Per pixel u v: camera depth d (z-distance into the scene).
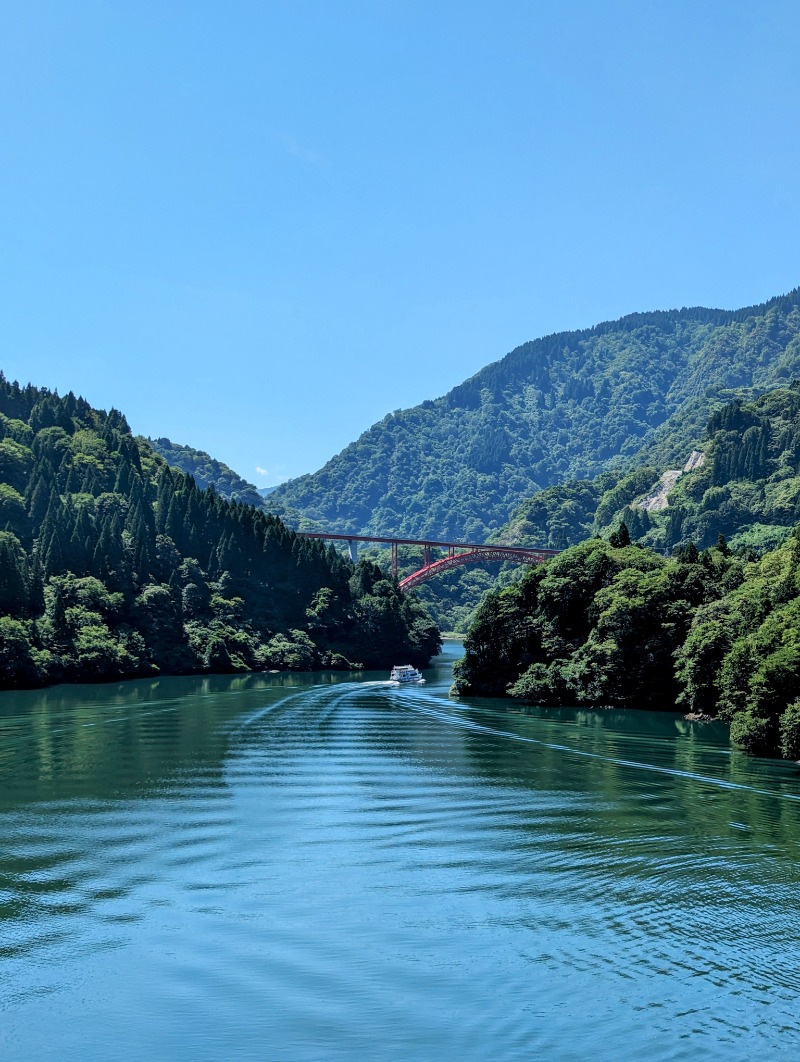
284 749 82.56
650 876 45.50
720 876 45.38
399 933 38.25
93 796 62.22
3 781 66.94
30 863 47.25
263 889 43.56
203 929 38.75
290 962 35.56
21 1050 29.70
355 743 86.75
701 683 106.88
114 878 45.03
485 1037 30.17
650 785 67.69
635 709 119.44
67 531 190.50
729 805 60.94
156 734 91.12
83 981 34.16
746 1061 28.80
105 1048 29.81
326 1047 29.77
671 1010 31.70
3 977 34.50
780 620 92.12
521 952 36.22
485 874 45.72
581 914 40.28
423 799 62.22
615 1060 28.88
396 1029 30.69
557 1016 31.39
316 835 52.75
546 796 63.44
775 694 81.56
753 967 34.91
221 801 61.03
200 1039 30.28
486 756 80.19
